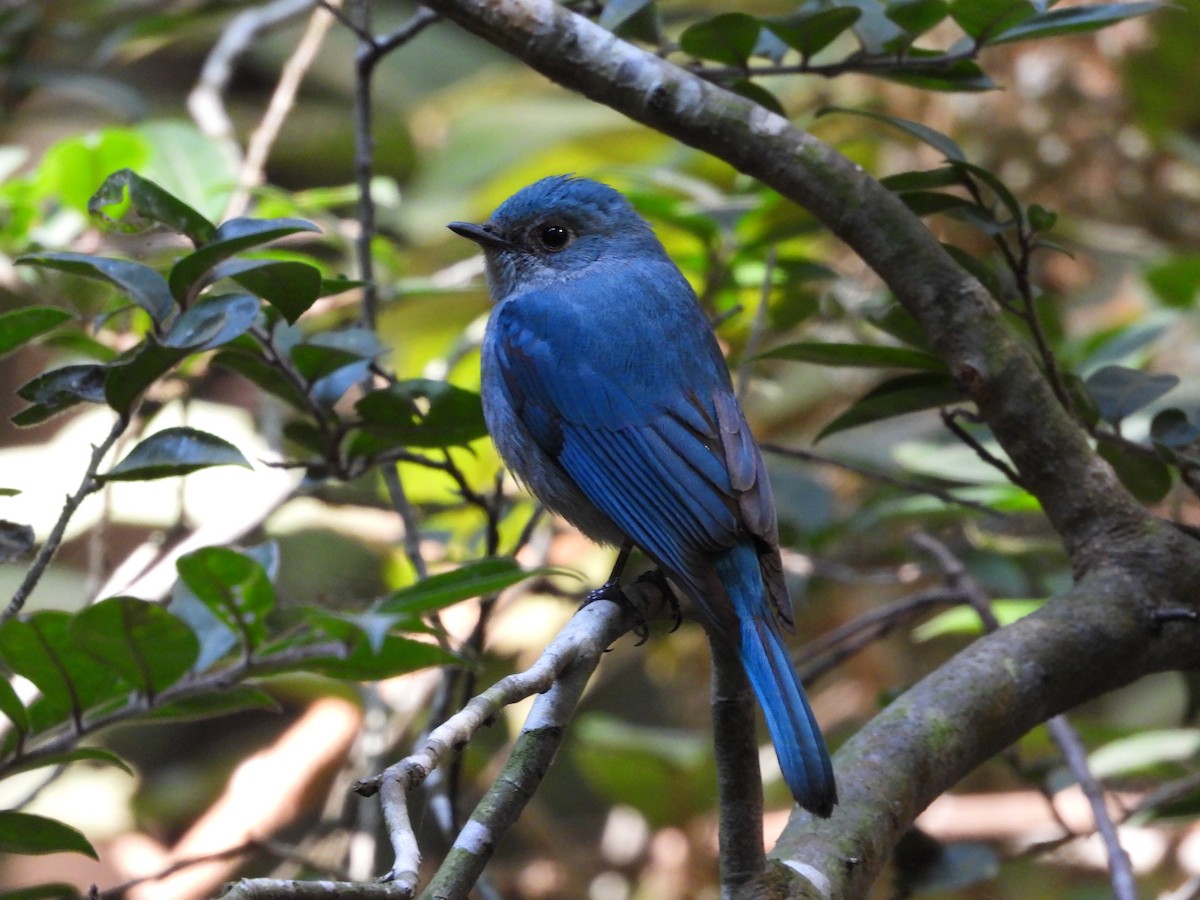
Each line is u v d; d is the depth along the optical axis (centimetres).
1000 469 809
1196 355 1455
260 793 1262
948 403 850
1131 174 1405
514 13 784
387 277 1226
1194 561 767
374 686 1111
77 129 1761
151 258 1089
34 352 1569
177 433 675
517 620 1362
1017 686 717
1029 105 1353
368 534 1355
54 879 1370
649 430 885
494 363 961
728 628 713
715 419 879
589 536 954
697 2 1602
